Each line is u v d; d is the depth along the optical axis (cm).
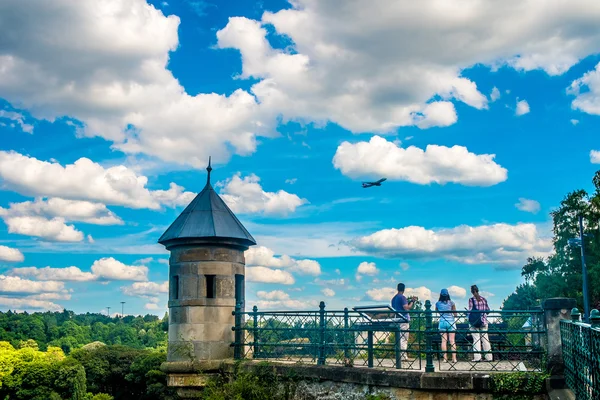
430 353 1109
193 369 1541
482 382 1041
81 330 14050
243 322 1622
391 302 1413
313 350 1377
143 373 6881
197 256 1595
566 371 1006
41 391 7250
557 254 4441
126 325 15388
